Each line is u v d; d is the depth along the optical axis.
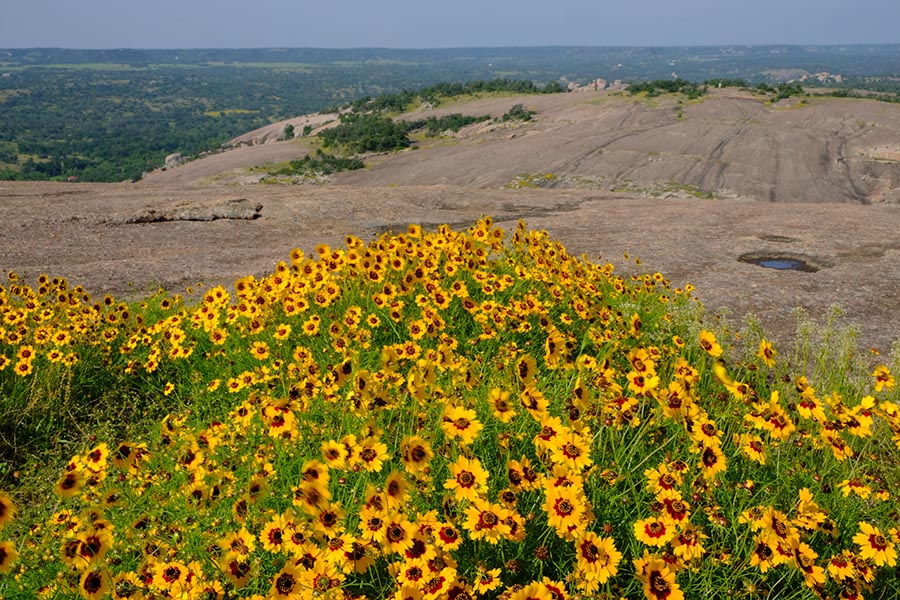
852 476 3.13
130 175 182.50
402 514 2.28
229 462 3.07
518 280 5.73
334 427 3.37
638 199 18.61
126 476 3.08
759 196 74.06
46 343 4.96
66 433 4.48
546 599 2.02
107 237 12.27
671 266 10.00
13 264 10.12
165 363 5.14
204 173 123.06
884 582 2.61
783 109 108.31
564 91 163.75
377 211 15.17
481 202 17.09
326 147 131.00
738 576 2.48
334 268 5.43
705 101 116.00
